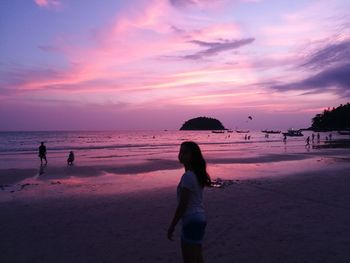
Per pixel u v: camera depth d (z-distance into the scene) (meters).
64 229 8.33
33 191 14.30
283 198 11.78
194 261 4.09
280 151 43.81
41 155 27.39
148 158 33.62
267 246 6.88
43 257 6.47
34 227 8.53
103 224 8.75
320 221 8.73
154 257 6.41
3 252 6.76
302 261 6.08
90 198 12.44
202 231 4.11
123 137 137.88
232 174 19.64
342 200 11.38
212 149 50.56
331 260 6.10
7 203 11.66
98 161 30.20
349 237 7.40
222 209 10.12
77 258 6.41
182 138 123.00
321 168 22.36
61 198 12.54
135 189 14.52
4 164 27.92
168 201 11.56
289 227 8.20
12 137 136.50
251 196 12.15
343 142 73.00
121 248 6.92
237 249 6.71
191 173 4.15
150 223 8.77
